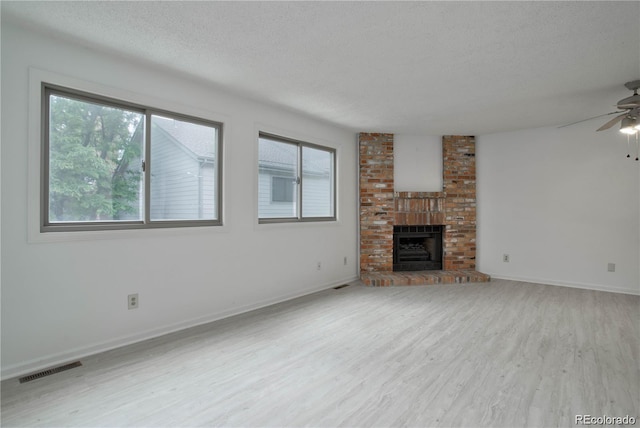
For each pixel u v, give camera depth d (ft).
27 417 5.92
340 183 16.85
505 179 17.79
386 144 17.83
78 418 5.90
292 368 7.82
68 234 8.12
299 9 6.81
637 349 8.90
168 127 10.37
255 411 6.14
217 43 8.24
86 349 8.42
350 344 9.23
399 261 18.58
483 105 13.12
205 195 11.34
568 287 15.96
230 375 7.47
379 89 11.39
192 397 6.59
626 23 7.30
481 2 6.57
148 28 7.54
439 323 10.94
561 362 8.14
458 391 6.84
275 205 13.88
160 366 7.88
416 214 18.10
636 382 7.19
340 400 6.50
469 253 18.56
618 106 11.07
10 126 7.34
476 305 12.99
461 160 18.47
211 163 11.51
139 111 9.66
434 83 10.82
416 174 18.39
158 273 9.81
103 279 8.73
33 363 7.63
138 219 9.68
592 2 6.56
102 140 8.99
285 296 13.78
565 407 6.30
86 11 6.86
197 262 10.76
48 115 8.00
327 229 15.99
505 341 9.44
